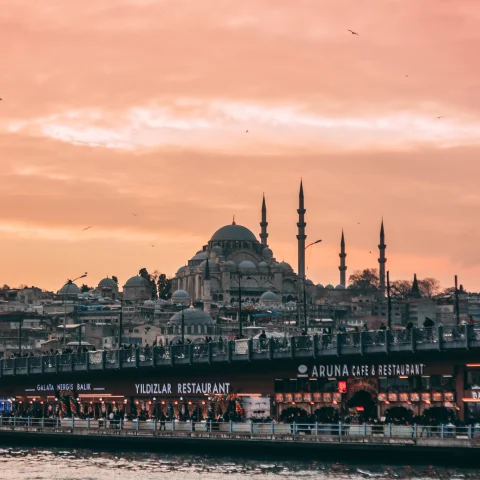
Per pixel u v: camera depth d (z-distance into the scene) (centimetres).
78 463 13212
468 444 11125
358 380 13488
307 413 13962
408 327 12656
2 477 12031
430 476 11038
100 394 16488
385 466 11794
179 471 12131
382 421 12638
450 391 12562
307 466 12119
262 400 14338
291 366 14062
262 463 12506
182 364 14950
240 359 14175
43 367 17150
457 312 17475
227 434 13088
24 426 15538
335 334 13250
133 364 15625
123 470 12412
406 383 13025
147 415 15825
